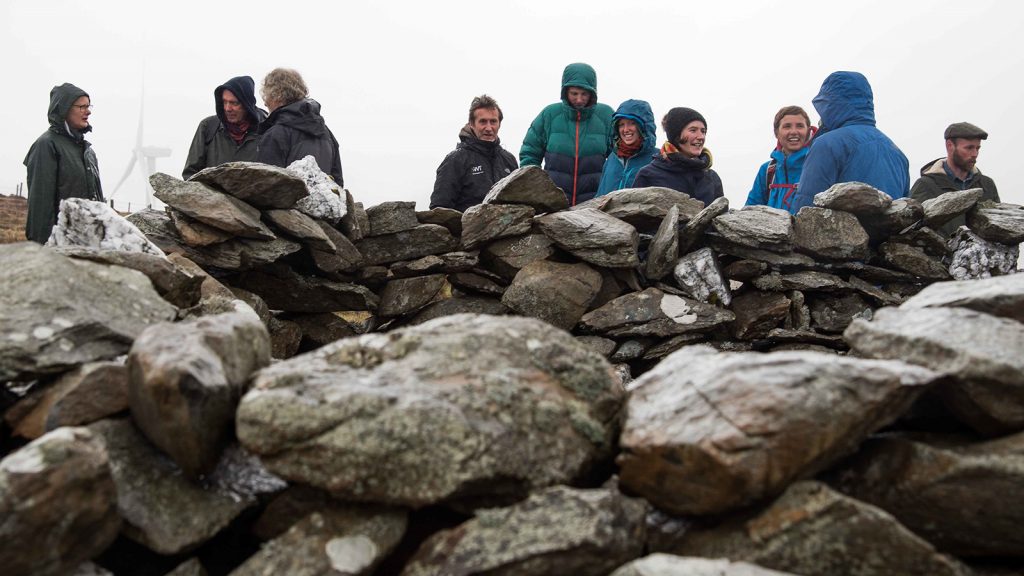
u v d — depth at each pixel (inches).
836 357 114.2
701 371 118.0
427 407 106.9
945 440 116.1
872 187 270.4
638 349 255.4
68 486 94.4
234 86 293.9
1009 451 108.0
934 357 117.9
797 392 105.7
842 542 101.8
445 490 104.3
